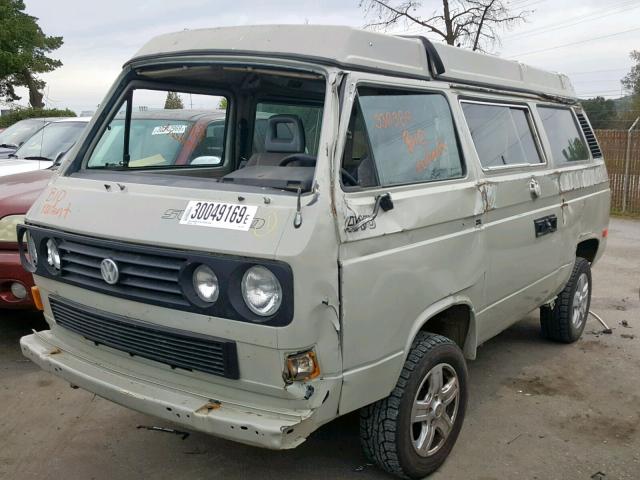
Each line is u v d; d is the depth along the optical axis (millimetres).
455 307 3988
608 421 4484
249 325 2822
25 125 10477
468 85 4188
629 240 11367
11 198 5324
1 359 5371
